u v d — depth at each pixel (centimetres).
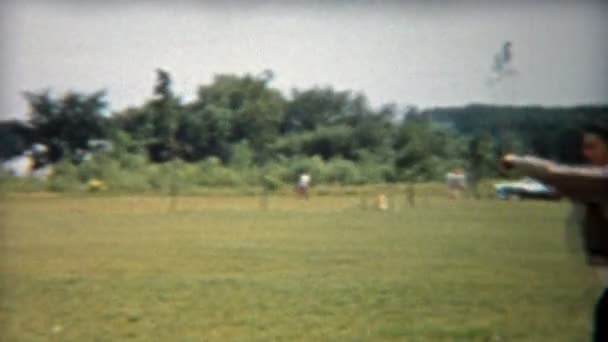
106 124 12206
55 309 2755
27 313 2683
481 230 5694
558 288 3153
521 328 2450
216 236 5400
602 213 1273
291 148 12538
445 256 4256
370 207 8225
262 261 4106
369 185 11594
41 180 10450
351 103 13000
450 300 2914
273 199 9762
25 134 11931
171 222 6475
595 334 1327
